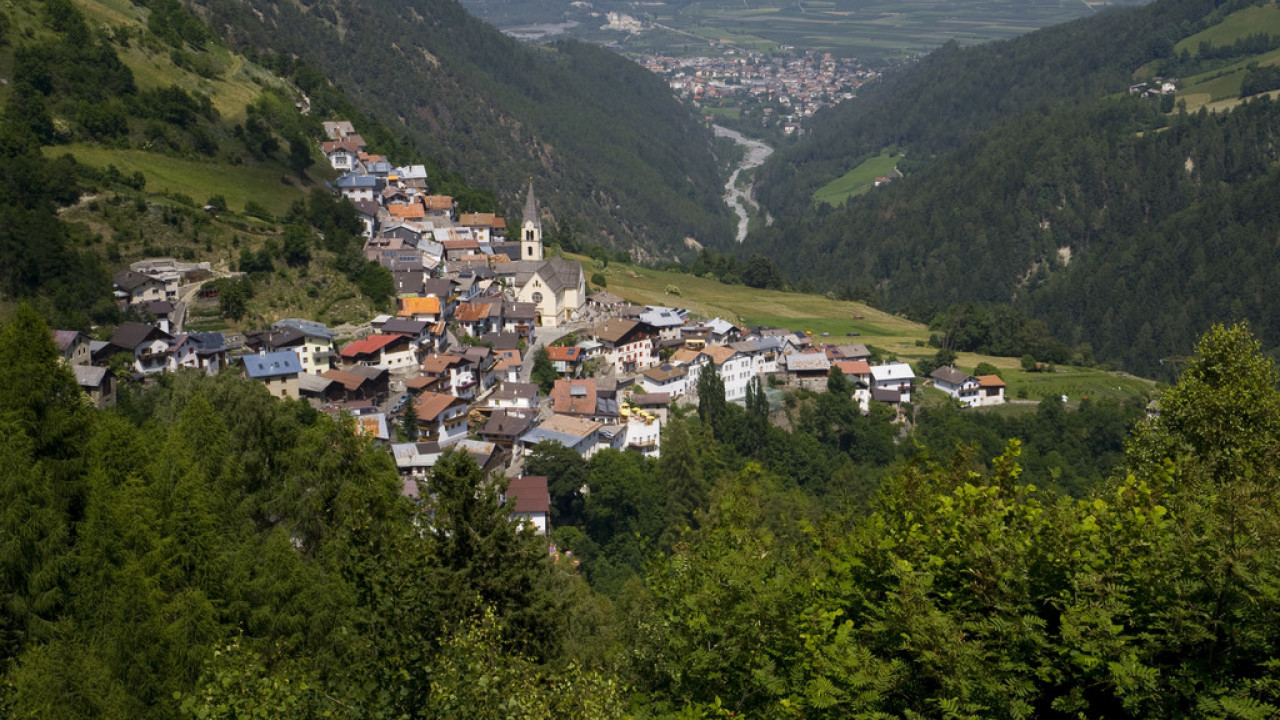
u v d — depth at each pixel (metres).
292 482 60.88
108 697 39.62
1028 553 31.28
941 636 29.56
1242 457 46.62
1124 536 31.67
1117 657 28.59
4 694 39.16
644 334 168.38
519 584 49.25
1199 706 27.72
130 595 43.09
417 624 34.44
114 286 133.75
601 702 35.12
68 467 51.53
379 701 31.58
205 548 48.47
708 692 35.62
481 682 31.77
